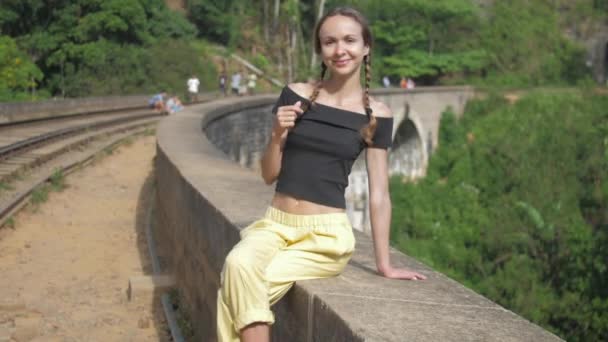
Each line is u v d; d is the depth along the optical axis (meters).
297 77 69.00
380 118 3.69
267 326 3.42
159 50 53.62
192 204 6.74
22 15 53.47
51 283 8.38
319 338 3.27
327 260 3.64
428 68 73.75
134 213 13.23
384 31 72.25
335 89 3.71
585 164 48.97
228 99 26.53
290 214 3.69
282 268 3.58
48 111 26.67
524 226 39.66
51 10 53.00
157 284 7.87
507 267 35.34
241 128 25.56
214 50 67.38
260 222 3.79
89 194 14.70
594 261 33.03
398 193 51.84
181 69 53.56
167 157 9.45
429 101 59.22
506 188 51.72
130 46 53.12
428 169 59.09
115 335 6.69
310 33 75.31
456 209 48.84
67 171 16.45
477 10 79.69
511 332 2.87
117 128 25.97
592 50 84.38
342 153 3.64
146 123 30.02
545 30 82.94
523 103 65.44
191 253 6.81
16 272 8.73
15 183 13.70
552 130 57.16
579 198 45.69
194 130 14.62
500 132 60.56
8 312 7.16
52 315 7.18
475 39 79.69
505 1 84.19
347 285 3.55
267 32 75.31
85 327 6.86
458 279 39.00
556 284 34.53
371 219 3.74
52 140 19.72
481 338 2.78
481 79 77.00
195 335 6.53
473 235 45.16
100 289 8.26
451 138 62.38
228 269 3.42
